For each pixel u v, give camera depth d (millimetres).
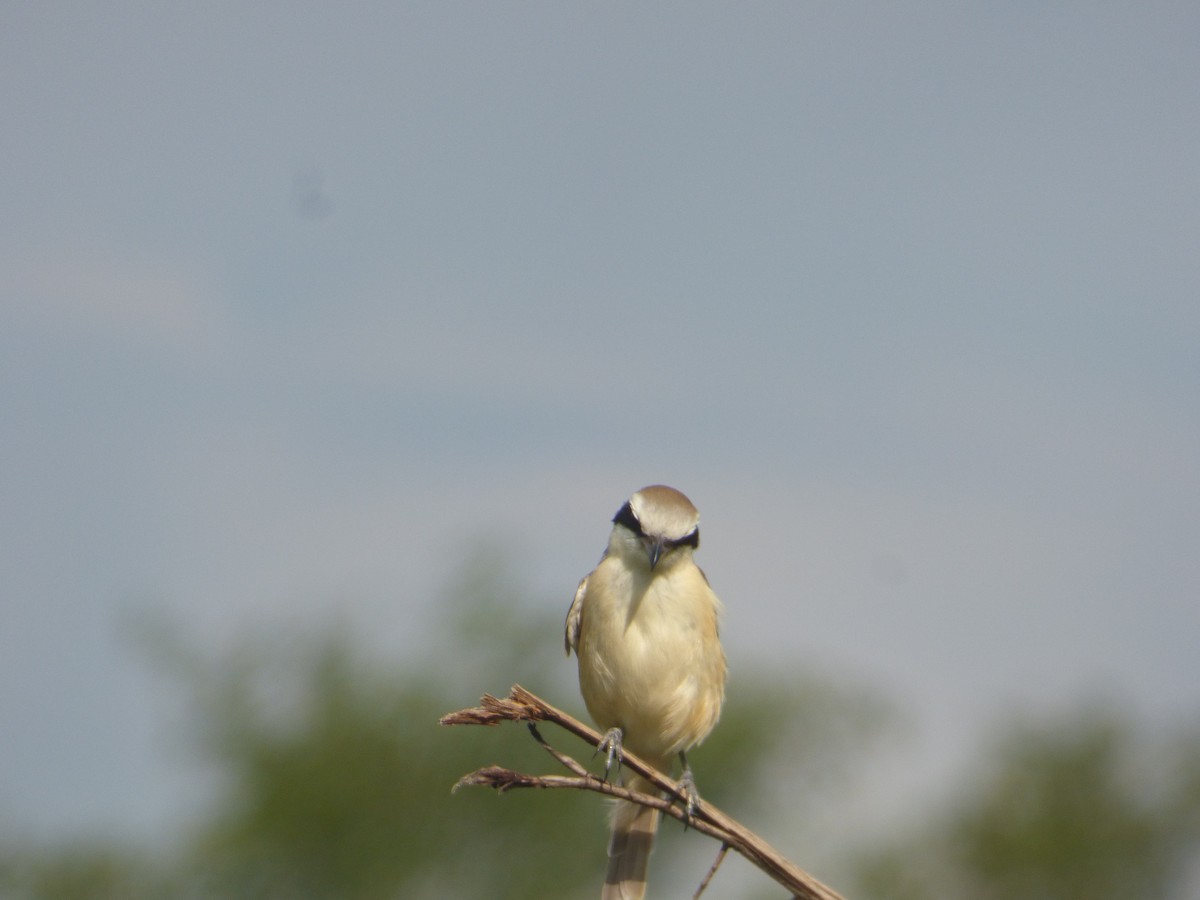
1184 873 20844
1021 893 20859
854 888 21156
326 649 19688
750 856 6258
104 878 18578
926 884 21078
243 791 19266
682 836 20938
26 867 18609
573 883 19594
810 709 21953
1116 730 21031
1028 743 21297
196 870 18938
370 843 19172
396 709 19609
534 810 19766
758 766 21766
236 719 19344
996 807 21016
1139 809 20844
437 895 19734
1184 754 21016
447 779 19656
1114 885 20578
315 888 19344
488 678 20156
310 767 19016
